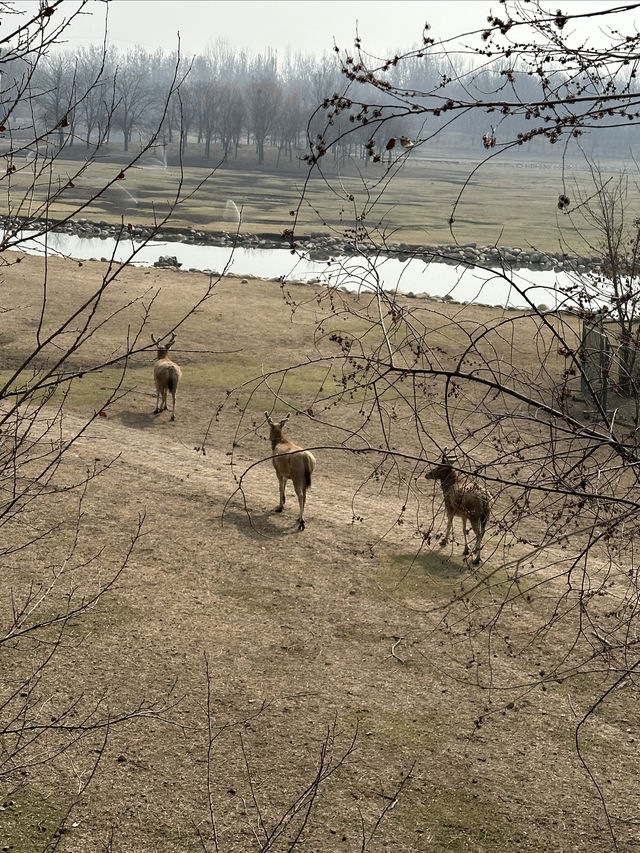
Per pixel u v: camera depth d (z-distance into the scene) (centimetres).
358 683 926
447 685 927
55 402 1919
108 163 9812
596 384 1727
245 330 2680
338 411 1930
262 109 12938
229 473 1571
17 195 3569
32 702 856
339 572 1188
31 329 2550
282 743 818
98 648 968
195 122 13700
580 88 348
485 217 7019
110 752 793
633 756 818
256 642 1002
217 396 2064
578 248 4962
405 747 820
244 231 5419
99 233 5116
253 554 1234
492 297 3553
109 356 2366
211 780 763
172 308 2923
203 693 892
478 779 780
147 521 1324
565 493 391
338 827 712
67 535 1251
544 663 966
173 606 1075
